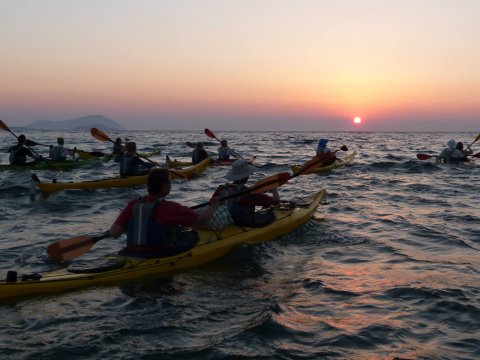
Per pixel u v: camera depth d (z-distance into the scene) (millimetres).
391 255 6078
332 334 3771
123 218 5281
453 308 4262
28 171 15836
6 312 4203
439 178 15008
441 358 3369
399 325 3934
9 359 3350
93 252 6199
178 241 5574
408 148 38688
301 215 7449
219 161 18141
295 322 4008
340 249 6371
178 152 29562
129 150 12930
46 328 3883
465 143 52969
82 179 14539
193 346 3566
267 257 5875
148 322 4004
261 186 6449
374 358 3375
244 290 4809
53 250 5078
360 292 4727
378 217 8570
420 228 7660
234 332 3803
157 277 5121
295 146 41250
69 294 4621
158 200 5117
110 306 4348
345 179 14672
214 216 5996
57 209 9508
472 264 5672
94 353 3457
